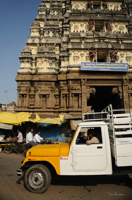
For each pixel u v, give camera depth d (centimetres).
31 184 678
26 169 739
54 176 770
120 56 2452
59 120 2047
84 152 684
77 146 693
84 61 2422
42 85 2433
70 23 2686
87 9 2766
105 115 879
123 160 646
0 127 1819
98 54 2575
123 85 2328
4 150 1709
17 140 1706
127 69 2292
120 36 2498
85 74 2331
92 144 691
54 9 3256
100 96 3172
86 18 2667
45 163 735
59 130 2284
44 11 3188
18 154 1623
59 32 3003
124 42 2500
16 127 2297
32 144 1252
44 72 2447
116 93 2420
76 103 2327
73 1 2922
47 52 2550
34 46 2805
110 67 2281
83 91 2300
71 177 861
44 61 2522
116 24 2731
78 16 2670
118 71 2309
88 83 2344
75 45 2439
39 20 3111
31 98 2416
